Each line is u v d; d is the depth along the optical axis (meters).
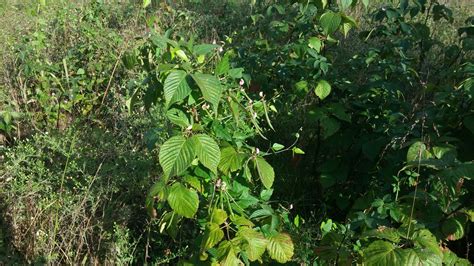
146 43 2.74
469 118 2.97
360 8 6.85
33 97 4.95
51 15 6.73
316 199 3.85
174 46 2.21
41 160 3.83
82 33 5.95
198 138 2.05
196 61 2.33
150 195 2.20
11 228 3.37
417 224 2.25
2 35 6.30
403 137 2.92
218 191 2.30
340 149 3.83
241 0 7.95
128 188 3.62
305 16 3.64
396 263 1.88
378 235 2.03
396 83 3.57
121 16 6.86
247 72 3.94
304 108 4.44
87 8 6.84
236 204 2.29
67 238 3.23
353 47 5.66
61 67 5.29
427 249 1.93
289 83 3.91
